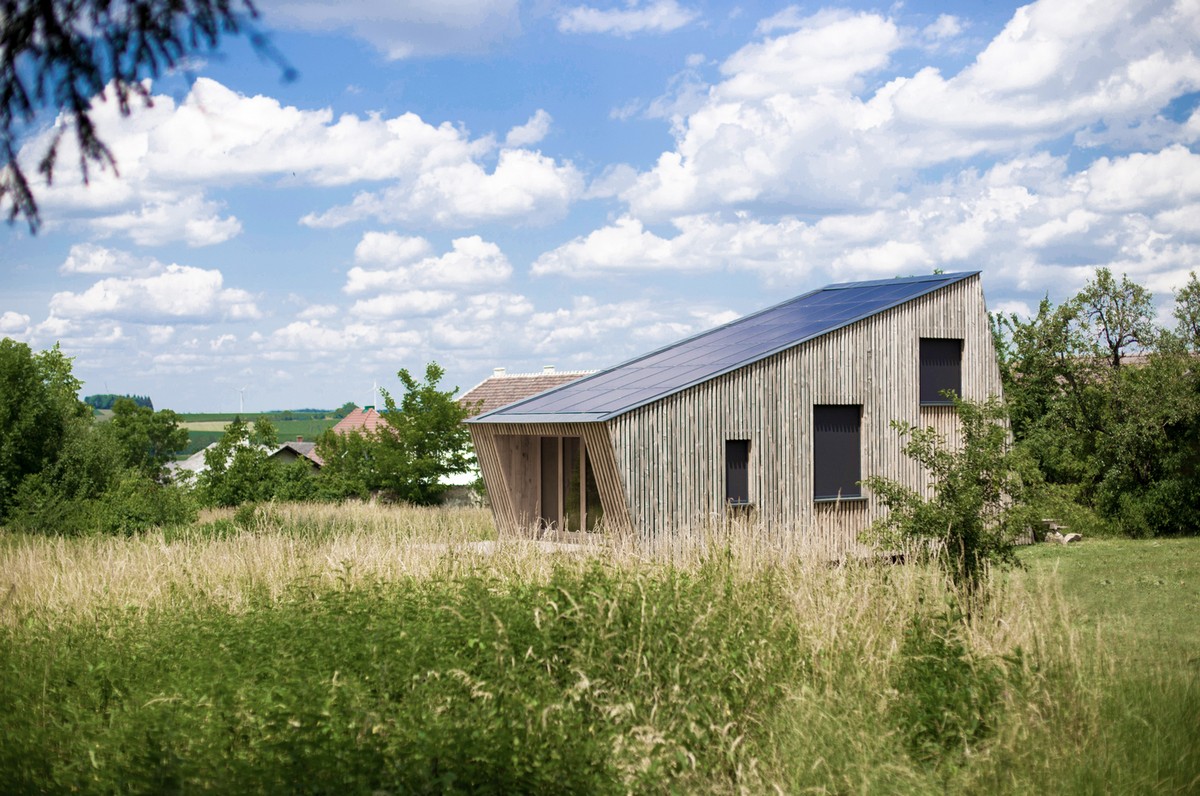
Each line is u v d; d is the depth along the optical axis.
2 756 5.96
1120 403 27.92
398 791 5.28
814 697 7.20
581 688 6.95
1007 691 7.43
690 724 6.68
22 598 11.74
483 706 6.48
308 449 63.38
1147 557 20.25
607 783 5.95
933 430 11.78
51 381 41.72
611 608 7.93
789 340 21.42
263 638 8.09
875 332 22.39
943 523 11.02
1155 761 6.66
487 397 45.03
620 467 18.77
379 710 6.38
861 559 11.16
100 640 9.18
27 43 3.85
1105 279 28.62
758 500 20.38
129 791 5.42
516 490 22.70
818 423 21.67
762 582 9.77
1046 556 21.08
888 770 6.52
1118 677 7.90
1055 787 6.41
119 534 21.98
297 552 14.48
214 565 13.50
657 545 13.39
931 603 9.36
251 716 6.39
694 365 21.69
